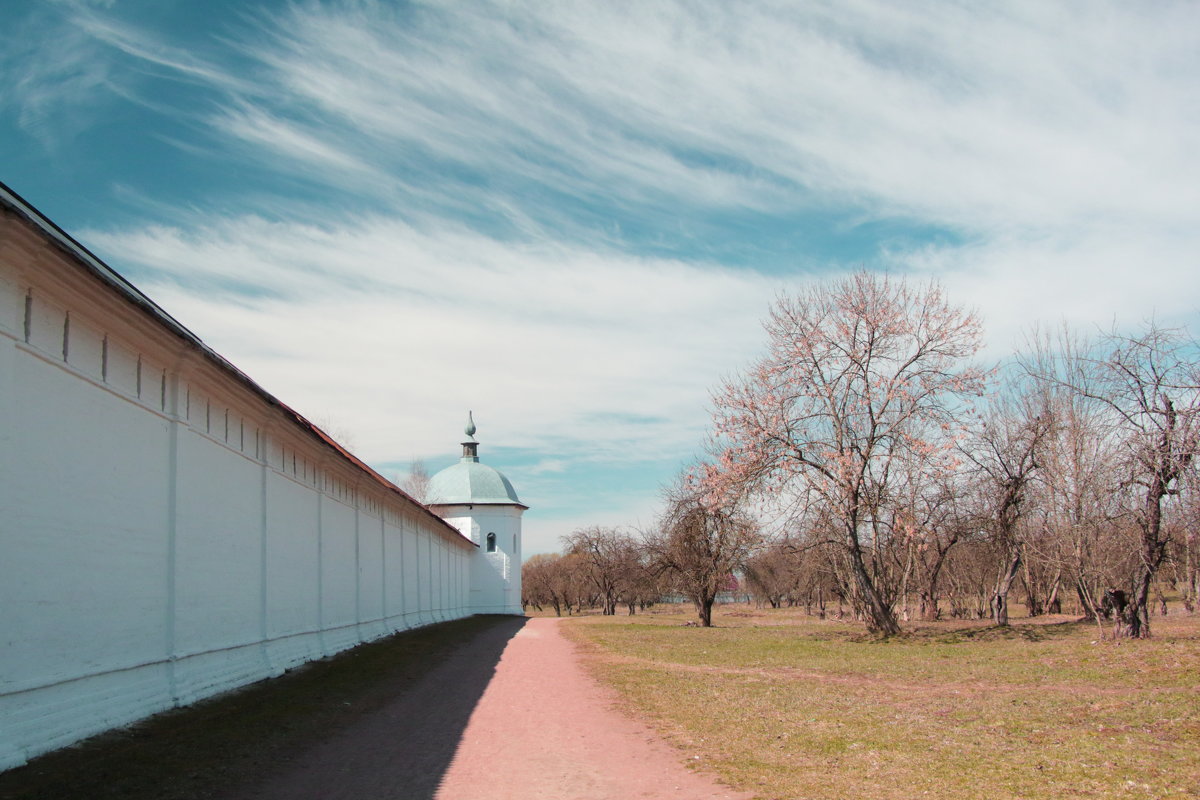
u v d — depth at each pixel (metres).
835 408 32.03
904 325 31.22
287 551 19.12
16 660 9.18
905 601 44.66
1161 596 39.72
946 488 38.38
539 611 116.12
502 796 9.10
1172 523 26.48
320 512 21.86
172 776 9.23
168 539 13.03
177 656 13.12
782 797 9.06
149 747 10.26
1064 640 27.98
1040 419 33.81
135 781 8.86
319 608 21.56
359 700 15.77
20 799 7.89
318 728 12.79
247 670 16.11
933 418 31.20
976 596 55.41
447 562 49.97
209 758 10.16
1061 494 30.47
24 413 9.45
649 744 12.17
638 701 16.72
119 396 11.61
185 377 13.45
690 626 48.66
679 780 9.89
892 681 19.92
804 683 19.70
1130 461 24.83
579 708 15.77
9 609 9.09
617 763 10.86
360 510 26.56
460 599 57.06
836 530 34.66
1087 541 28.66
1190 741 11.68
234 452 15.88
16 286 9.28
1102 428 28.61
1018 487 35.66
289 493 19.38
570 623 54.38
